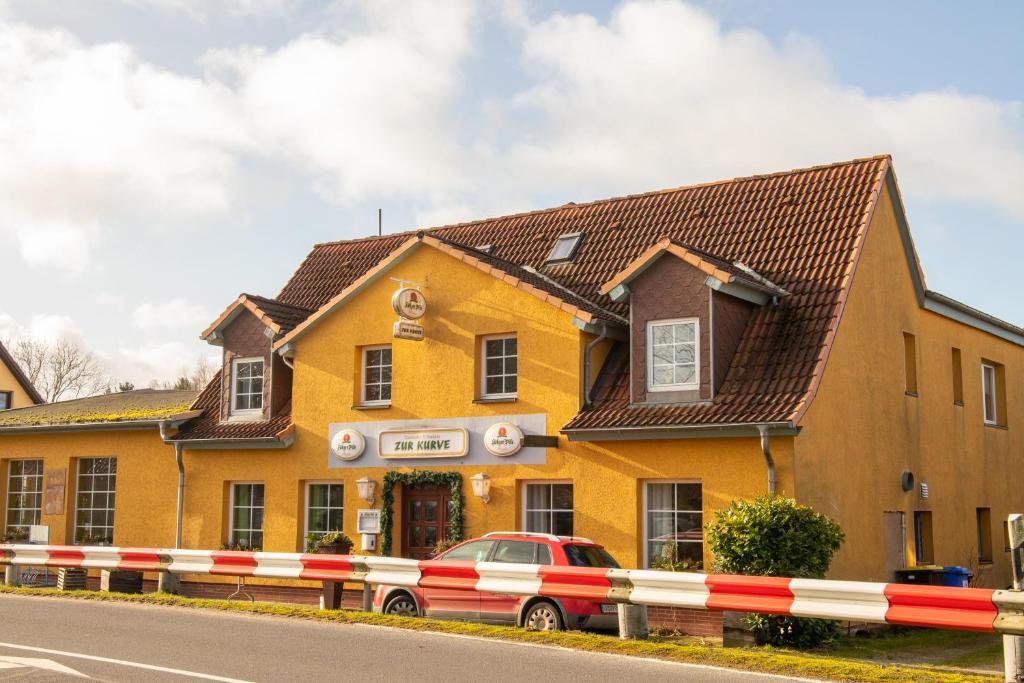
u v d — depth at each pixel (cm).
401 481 2008
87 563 1894
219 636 1311
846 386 1797
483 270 1952
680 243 1789
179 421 2311
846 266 1814
